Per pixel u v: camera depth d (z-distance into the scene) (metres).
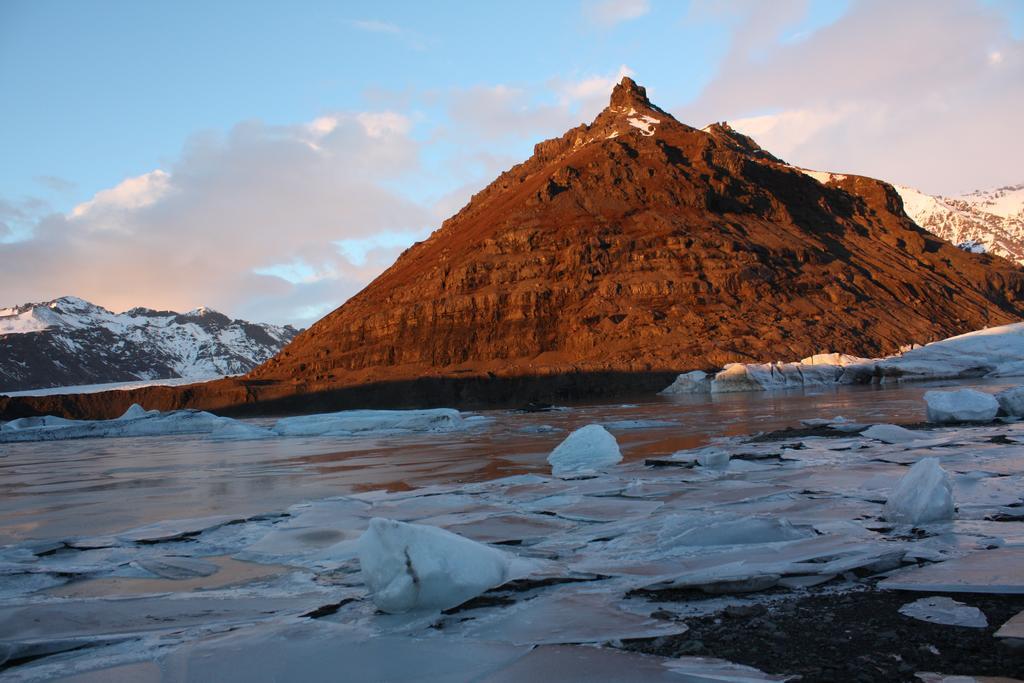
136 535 9.52
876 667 4.01
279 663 4.72
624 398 54.44
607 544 7.60
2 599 6.69
